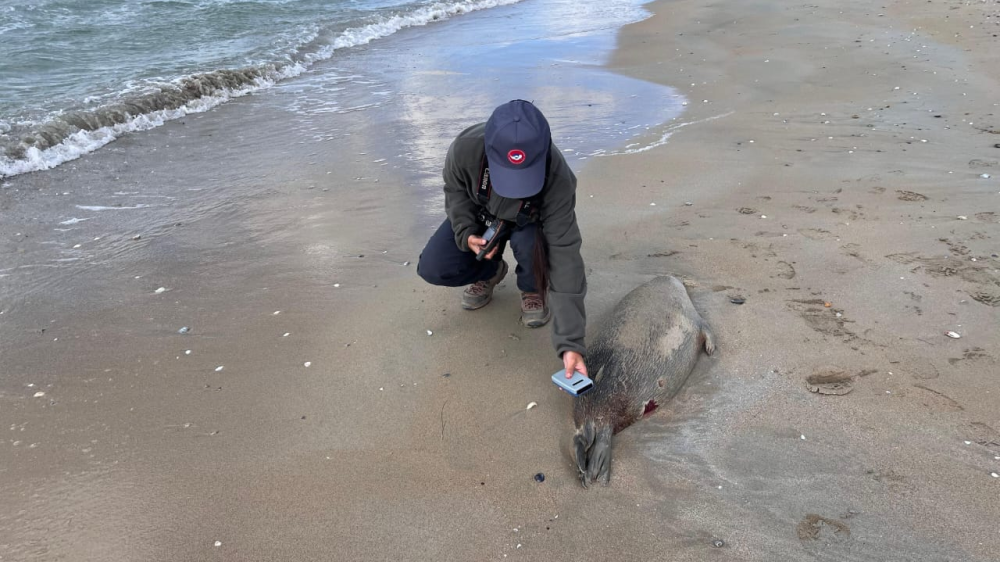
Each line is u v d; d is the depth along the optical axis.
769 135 6.54
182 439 2.89
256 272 4.32
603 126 7.12
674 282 3.77
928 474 2.55
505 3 16.72
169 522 2.47
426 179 5.79
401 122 7.43
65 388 3.23
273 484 2.64
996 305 3.56
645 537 2.37
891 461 2.63
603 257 4.35
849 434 2.79
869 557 2.23
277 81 9.40
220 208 5.29
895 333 3.41
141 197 5.50
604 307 3.78
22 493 2.61
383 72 9.86
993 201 4.73
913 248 4.19
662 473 2.66
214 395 3.18
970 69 8.10
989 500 2.42
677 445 2.81
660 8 14.66
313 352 3.49
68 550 2.36
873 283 3.86
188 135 7.13
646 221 4.84
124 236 4.81
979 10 11.09
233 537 2.41
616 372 3.02
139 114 7.46
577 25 13.36
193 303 3.96
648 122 7.21
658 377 3.05
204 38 11.30
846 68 8.69
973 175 5.20
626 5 15.50
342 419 3.01
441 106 8.01
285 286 4.15
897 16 11.37
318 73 9.88
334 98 8.50
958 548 2.24
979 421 2.79
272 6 14.30
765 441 2.79
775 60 9.45
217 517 2.49
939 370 3.12
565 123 7.25
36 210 5.23
